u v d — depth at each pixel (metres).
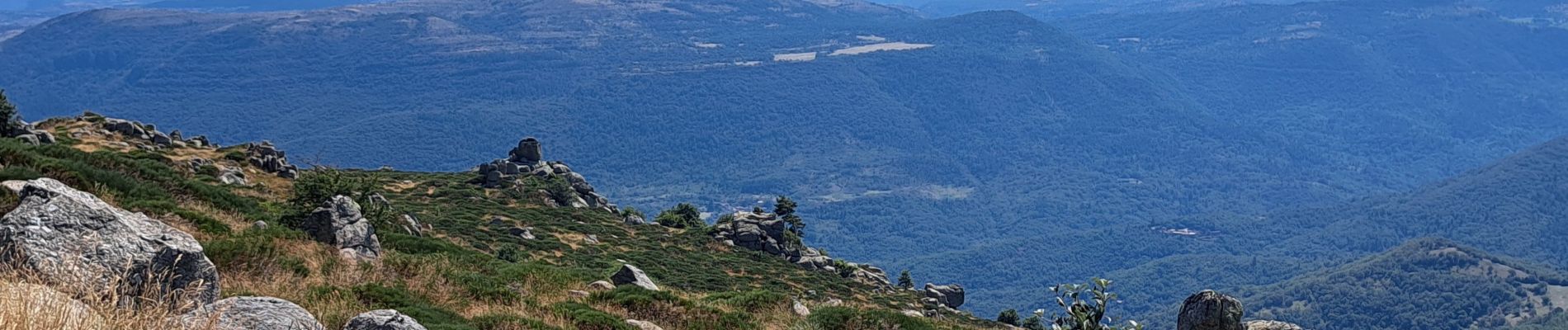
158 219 37.84
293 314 18.47
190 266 18.52
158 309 14.36
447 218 87.50
